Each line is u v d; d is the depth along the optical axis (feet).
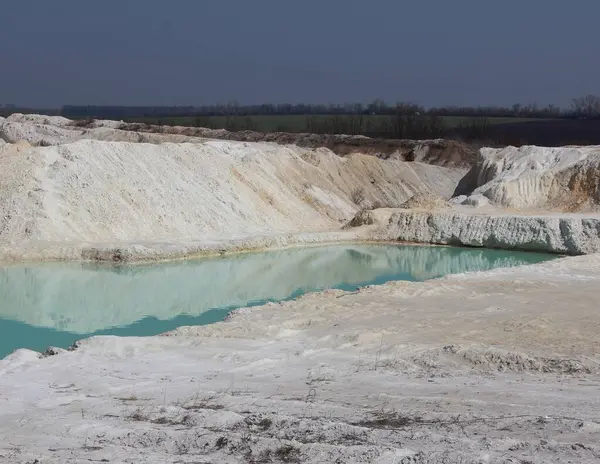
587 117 430.61
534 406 27.37
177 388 32.68
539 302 59.31
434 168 190.60
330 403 28.89
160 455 20.99
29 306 70.44
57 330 62.28
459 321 51.67
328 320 53.01
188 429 23.97
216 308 72.02
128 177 110.83
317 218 137.59
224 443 21.58
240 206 122.93
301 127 375.86
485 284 69.00
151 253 94.68
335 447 20.18
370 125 359.05
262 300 76.28
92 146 112.27
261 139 244.83
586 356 40.06
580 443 20.30
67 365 38.93
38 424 25.82
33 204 97.35
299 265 100.32
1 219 95.35
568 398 29.12
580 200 134.92
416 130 328.49
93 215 101.19
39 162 104.53
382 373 36.11
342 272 95.96
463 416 25.21
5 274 83.51
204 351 43.04
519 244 119.75
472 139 305.94
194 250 100.42
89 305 71.67
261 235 115.34
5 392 32.19
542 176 141.69
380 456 19.33
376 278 91.50
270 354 42.01
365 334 46.60
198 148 131.64
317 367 37.65
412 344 43.57
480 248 122.52
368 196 160.86
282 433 22.80
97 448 22.04
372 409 27.27
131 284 81.87
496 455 19.27
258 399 29.45
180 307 72.13
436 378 34.63
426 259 109.70
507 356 38.22
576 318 52.34
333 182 160.25
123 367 38.52
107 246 93.09
